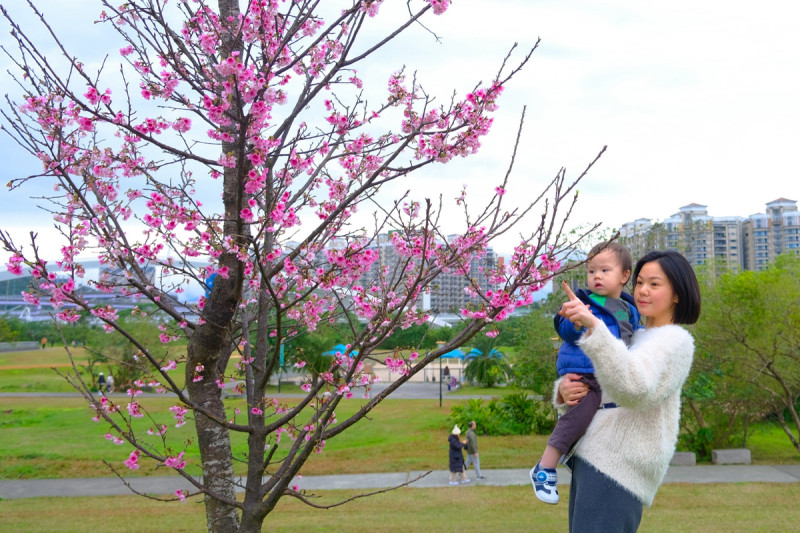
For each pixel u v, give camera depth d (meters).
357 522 10.37
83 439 20.00
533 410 20.73
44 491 13.76
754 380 14.68
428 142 3.30
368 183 3.12
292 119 3.42
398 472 15.00
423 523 10.23
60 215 3.29
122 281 3.48
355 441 19.17
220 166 3.50
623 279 2.68
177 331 4.12
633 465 1.89
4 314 54.16
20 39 2.94
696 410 16.94
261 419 3.56
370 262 3.32
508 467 15.57
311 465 15.75
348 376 3.00
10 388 36.44
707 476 14.59
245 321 4.01
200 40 3.28
